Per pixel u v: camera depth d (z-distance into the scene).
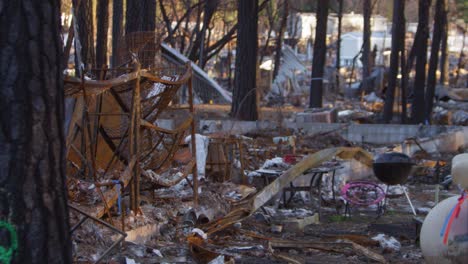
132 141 11.19
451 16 72.25
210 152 16.50
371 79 67.94
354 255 10.95
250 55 33.06
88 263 9.00
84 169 12.29
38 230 5.68
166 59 41.03
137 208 11.28
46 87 5.71
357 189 15.05
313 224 14.02
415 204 16.98
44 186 5.70
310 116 36.06
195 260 9.88
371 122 41.44
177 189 14.01
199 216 12.55
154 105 12.76
